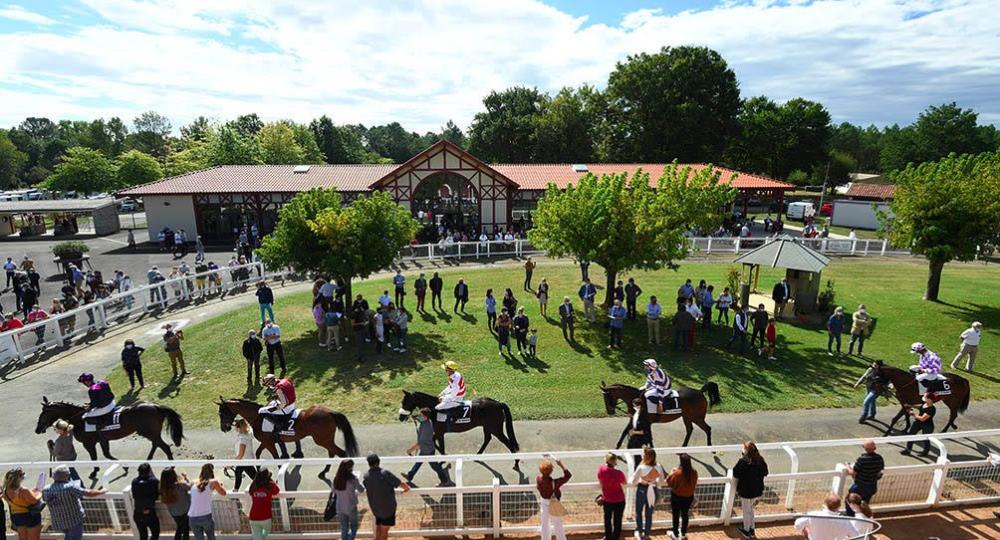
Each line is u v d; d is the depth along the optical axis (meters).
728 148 68.44
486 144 74.50
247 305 24.11
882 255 35.62
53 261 34.12
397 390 15.33
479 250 34.84
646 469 8.61
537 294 23.84
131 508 9.03
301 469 11.38
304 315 22.55
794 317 22.25
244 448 10.08
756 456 8.80
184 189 39.75
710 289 20.88
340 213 20.19
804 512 9.80
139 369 15.32
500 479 11.02
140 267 32.44
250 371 15.75
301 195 21.27
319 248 20.45
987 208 22.02
